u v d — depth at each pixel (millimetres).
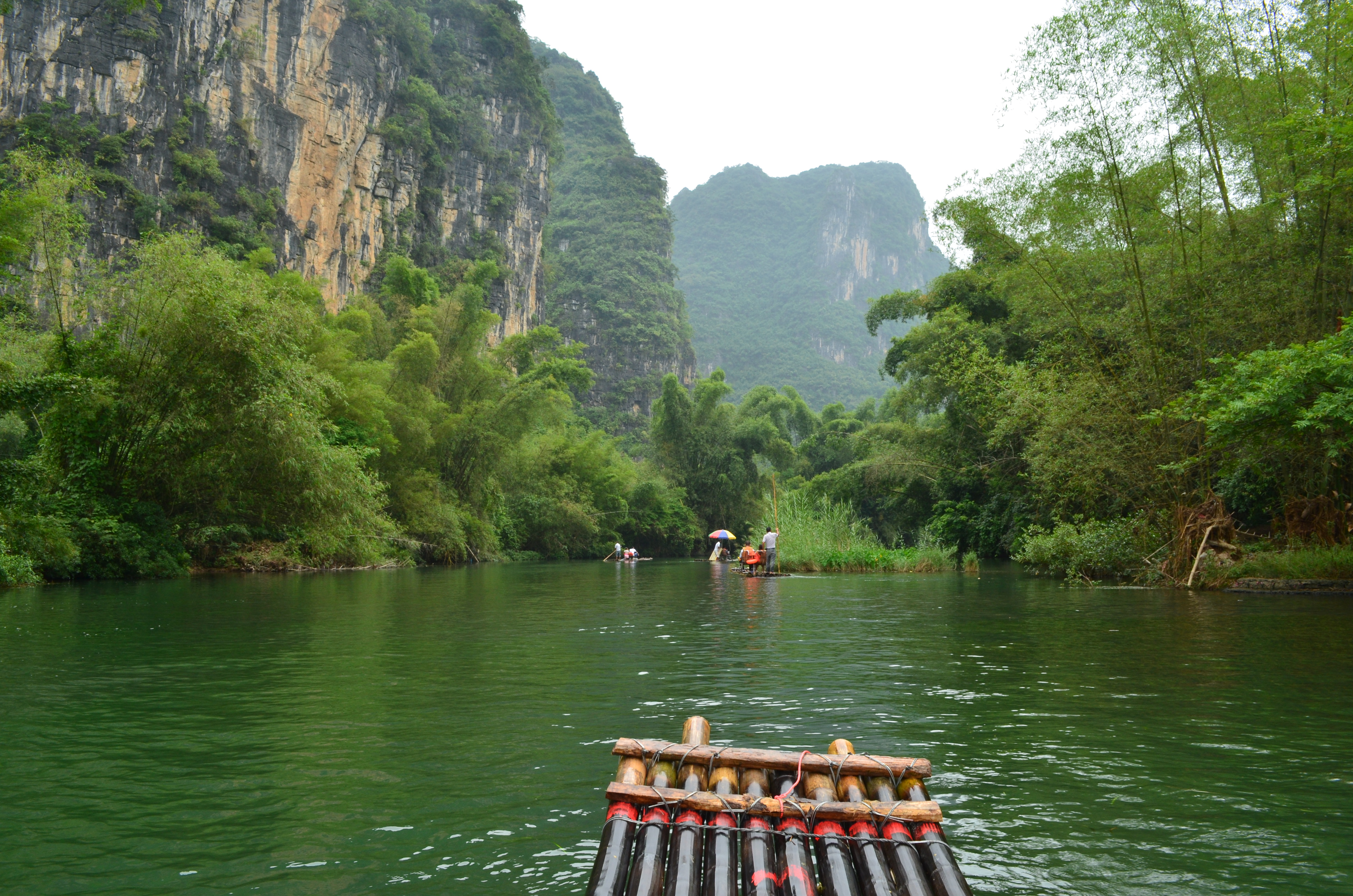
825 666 7074
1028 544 23078
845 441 69938
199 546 21719
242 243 57531
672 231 156750
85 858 2963
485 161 90312
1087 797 3600
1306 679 6395
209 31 57750
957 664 7172
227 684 6219
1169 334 17141
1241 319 15695
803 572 25031
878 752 4285
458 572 27781
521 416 39969
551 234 143375
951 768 4031
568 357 78625
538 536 50094
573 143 168250
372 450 27141
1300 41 14312
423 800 3588
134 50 53344
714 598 14953
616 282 136250
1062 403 18250
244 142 59812
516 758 4219
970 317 31938
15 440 22969
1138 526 18453
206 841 3125
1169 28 15242
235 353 19969
